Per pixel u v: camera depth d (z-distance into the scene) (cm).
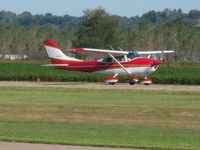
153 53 10162
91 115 5344
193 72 12331
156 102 6297
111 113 5434
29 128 4397
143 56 10394
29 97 6888
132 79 9306
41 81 10388
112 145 3541
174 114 5356
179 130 4381
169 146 3534
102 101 6406
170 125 4738
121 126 4625
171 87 8606
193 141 3778
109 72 9519
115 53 9506
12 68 14350
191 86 8950
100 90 7781
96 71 9619
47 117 5238
